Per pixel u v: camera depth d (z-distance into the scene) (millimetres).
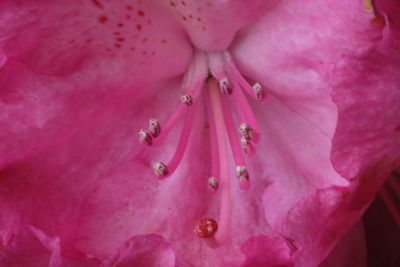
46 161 281
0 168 276
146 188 287
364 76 258
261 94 280
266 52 280
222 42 285
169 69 288
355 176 259
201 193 291
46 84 273
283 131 287
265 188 285
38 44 268
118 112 287
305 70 275
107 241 283
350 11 259
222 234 278
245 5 272
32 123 275
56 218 281
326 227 262
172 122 284
